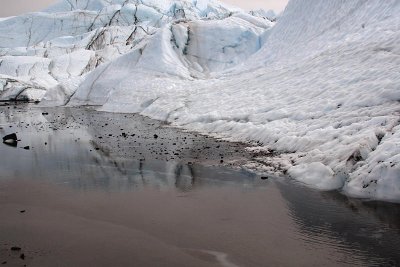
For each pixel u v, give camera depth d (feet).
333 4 117.39
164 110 102.47
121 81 150.30
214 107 88.58
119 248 28.27
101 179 46.52
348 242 28.43
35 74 249.34
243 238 29.55
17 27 558.15
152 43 159.12
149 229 31.48
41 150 66.44
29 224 33.12
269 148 56.95
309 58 96.73
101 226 32.30
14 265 25.99
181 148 62.85
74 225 32.68
